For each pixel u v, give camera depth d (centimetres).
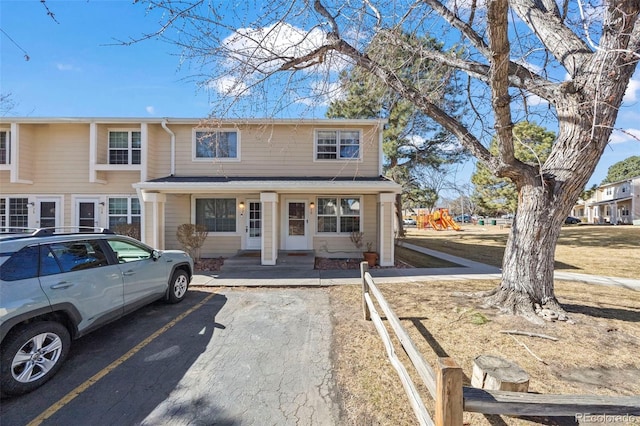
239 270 918
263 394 294
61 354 329
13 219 1134
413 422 254
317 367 343
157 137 1167
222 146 1170
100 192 1143
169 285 564
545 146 1995
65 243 367
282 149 1164
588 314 479
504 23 340
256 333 441
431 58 522
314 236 1173
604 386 300
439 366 168
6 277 295
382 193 1002
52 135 1142
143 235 967
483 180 2772
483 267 974
